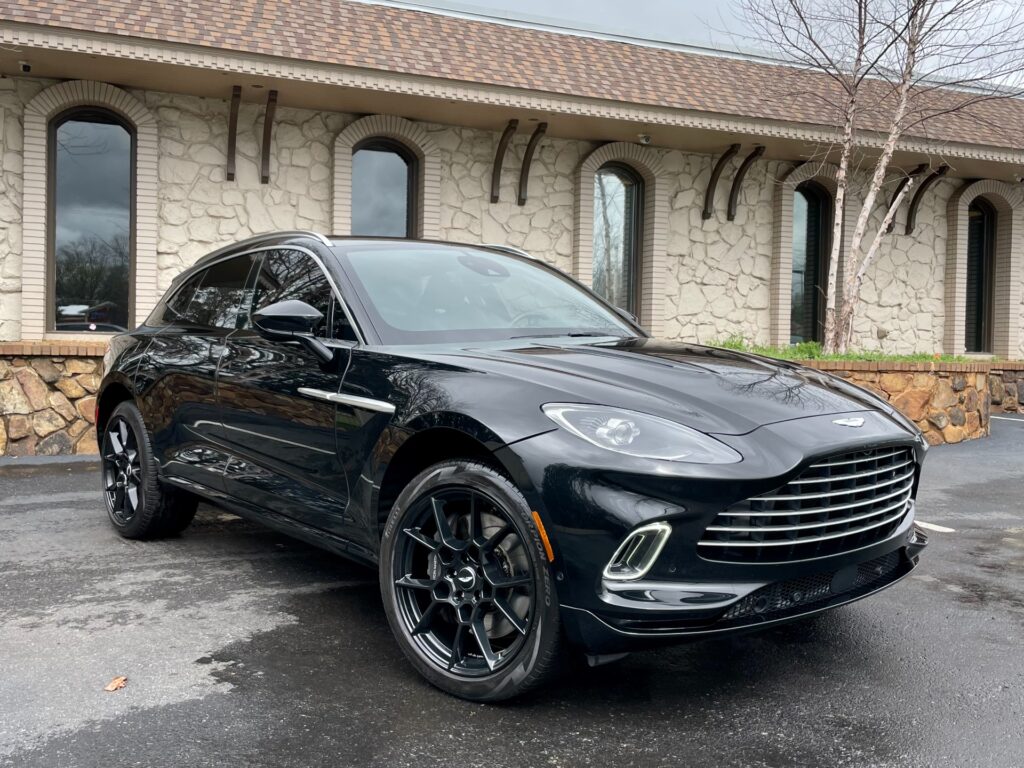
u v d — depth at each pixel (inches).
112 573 156.6
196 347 158.7
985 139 471.2
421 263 146.1
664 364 117.3
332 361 124.1
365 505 116.7
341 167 411.5
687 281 482.9
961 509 229.0
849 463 104.7
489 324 135.9
